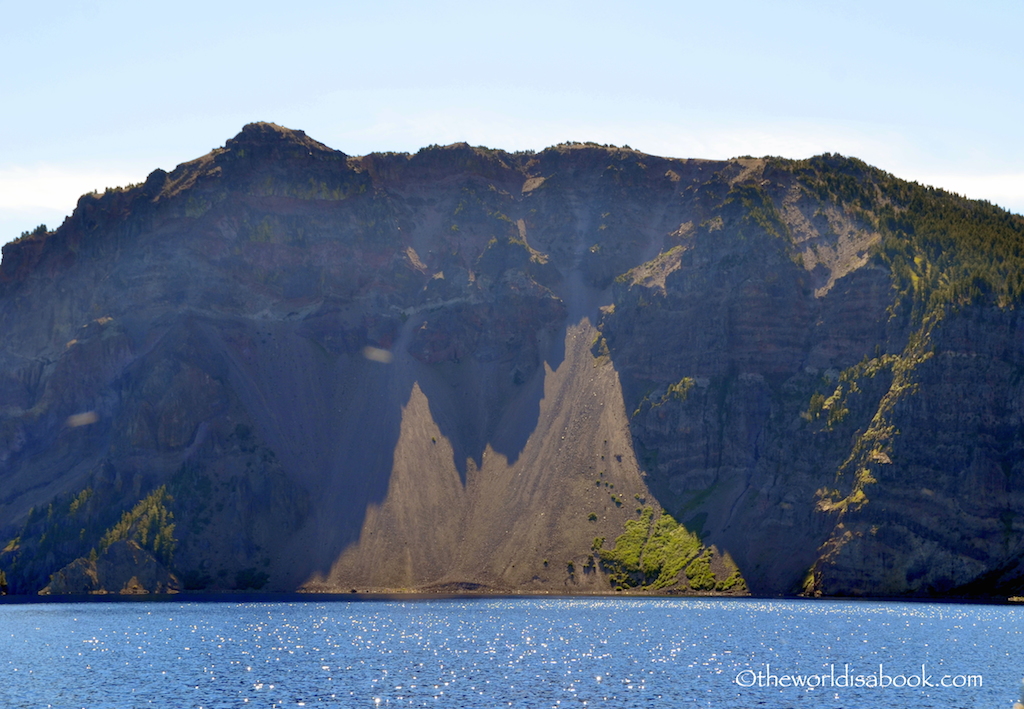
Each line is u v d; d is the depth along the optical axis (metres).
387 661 149.38
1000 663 144.62
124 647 168.62
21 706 118.50
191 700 120.56
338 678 134.75
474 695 122.31
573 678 133.62
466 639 174.25
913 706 115.81
